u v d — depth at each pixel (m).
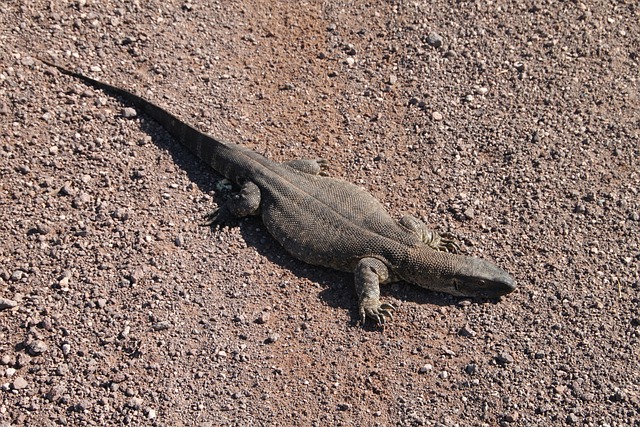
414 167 3.44
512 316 3.21
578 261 3.29
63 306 3.16
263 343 3.16
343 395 3.10
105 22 3.57
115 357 3.12
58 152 3.35
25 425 3.04
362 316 3.18
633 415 3.08
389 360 3.14
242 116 3.50
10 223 3.24
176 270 3.23
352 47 3.64
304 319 3.20
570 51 3.65
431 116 3.52
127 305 3.18
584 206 3.37
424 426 3.07
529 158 3.45
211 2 3.68
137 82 3.50
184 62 3.56
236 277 3.25
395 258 3.24
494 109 3.54
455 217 3.36
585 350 3.16
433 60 3.62
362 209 3.30
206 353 3.13
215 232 3.31
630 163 3.46
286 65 3.61
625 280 3.26
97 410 3.06
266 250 3.30
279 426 3.06
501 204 3.38
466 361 3.14
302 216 3.29
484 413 3.08
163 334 3.15
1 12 3.50
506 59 3.63
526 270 3.27
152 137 3.43
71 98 3.43
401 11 3.71
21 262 3.20
